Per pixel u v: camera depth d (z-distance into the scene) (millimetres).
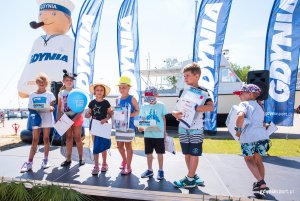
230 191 2955
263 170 2895
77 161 4426
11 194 3033
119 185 3143
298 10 6387
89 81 8102
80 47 8203
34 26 8680
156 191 2918
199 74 3127
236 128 2863
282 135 9164
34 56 8500
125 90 3666
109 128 3631
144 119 3508
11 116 26297
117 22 8023
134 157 4918
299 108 25484
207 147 6445
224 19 6980
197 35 7348
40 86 3865
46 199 2893
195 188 3055
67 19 9094
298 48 6441
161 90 11719
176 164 4340
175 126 12258
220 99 9828
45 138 3949
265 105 6914
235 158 4758
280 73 6672
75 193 2980
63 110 4078
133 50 7828
